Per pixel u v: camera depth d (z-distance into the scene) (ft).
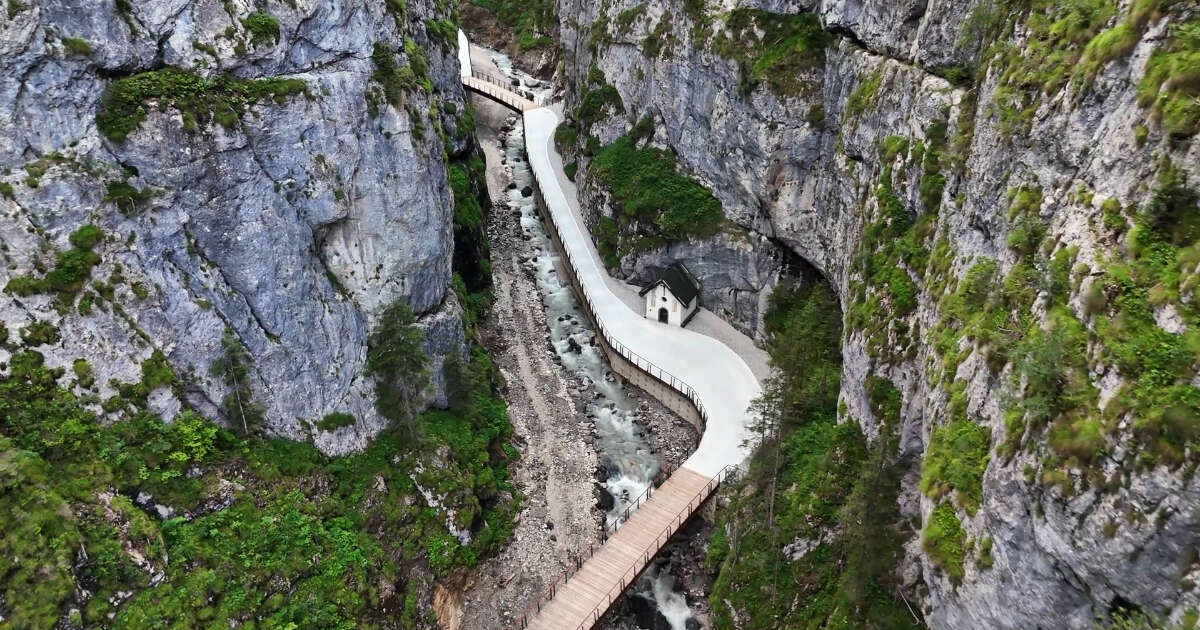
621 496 153.38
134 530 100.89
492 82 319.47
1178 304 59.00
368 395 138.41
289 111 121.70
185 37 112.16
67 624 91.25
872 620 94.73
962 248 99.09
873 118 140.26
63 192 103.65
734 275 191.83
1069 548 62.85
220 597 104.94
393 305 134.82
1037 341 68.49
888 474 100.68
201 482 112.98
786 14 176.45
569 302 215.51
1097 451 60.85
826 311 156.66
